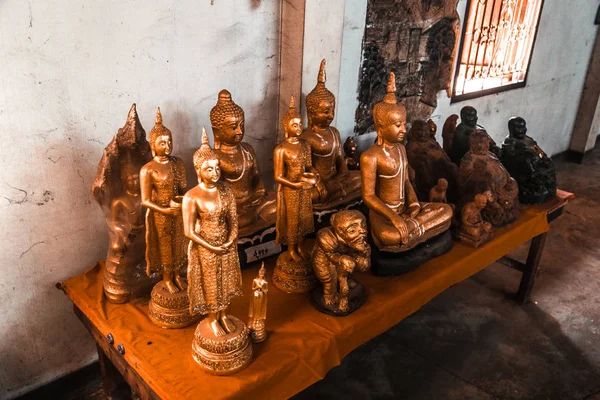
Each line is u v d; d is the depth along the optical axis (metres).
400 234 2.75
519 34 5.56
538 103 6.41
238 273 2.09
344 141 3.93
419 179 3.60
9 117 2.38
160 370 2.10
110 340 2.30
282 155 2.51
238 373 2.11
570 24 6.30
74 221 2.75
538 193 3.79
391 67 4.07
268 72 3.42
